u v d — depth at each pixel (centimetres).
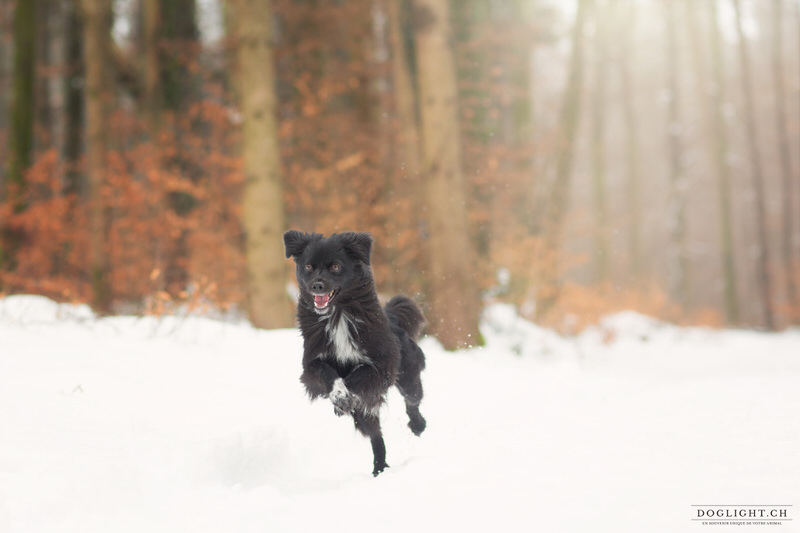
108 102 1519
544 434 518
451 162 1123
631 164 2922
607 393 762
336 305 530
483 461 444
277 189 1123
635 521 329
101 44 1471
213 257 1341
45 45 2031
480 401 738
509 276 1513
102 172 1451
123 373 650
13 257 1311
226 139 1471
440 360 914
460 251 1114
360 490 413
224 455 480
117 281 1391
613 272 2930
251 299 1106
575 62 1689
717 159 2847
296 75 1552
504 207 1521
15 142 1396
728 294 2870
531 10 1897
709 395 674
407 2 1389
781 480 383
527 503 359
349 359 533
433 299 1117
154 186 1340
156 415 557
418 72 1145
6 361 621
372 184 1395
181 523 364
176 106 1452
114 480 389
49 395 546
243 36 1120
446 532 332
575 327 1561
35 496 359
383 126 1571
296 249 545
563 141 1670
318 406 659
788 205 2930
